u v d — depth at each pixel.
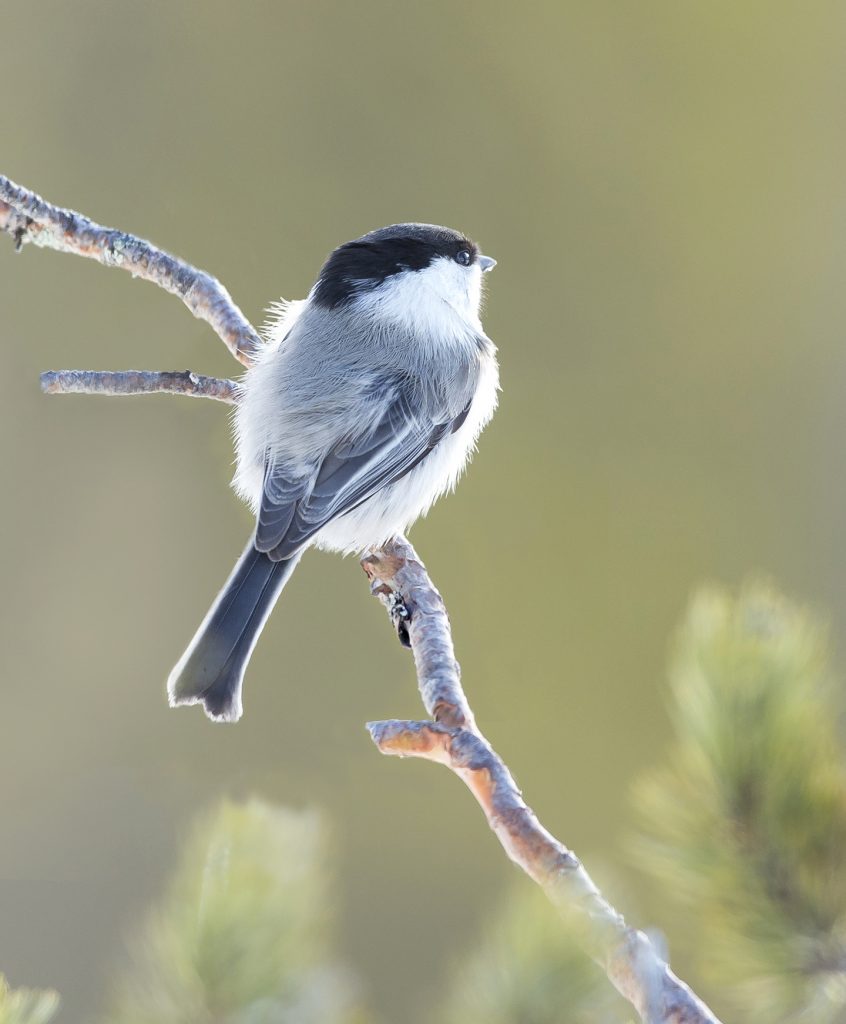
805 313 14.75
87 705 11.84
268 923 3.29
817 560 14.19
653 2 14.94
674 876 3.73
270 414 6.68
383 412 6.79
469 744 3.46
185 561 12.20
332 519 6.48
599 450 14.41
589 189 14.81
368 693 12.39
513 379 14.43
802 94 15.04
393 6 14.53
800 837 3.65
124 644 12.04
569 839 12.98
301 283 14.12
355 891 11.68
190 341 12.59
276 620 12.50
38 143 14.02
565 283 14.67
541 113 14.75
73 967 10.12
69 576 12.16
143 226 14.05
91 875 10.82
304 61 14.35
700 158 14.94
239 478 6.86
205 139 14.18
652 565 14.04
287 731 12.24
